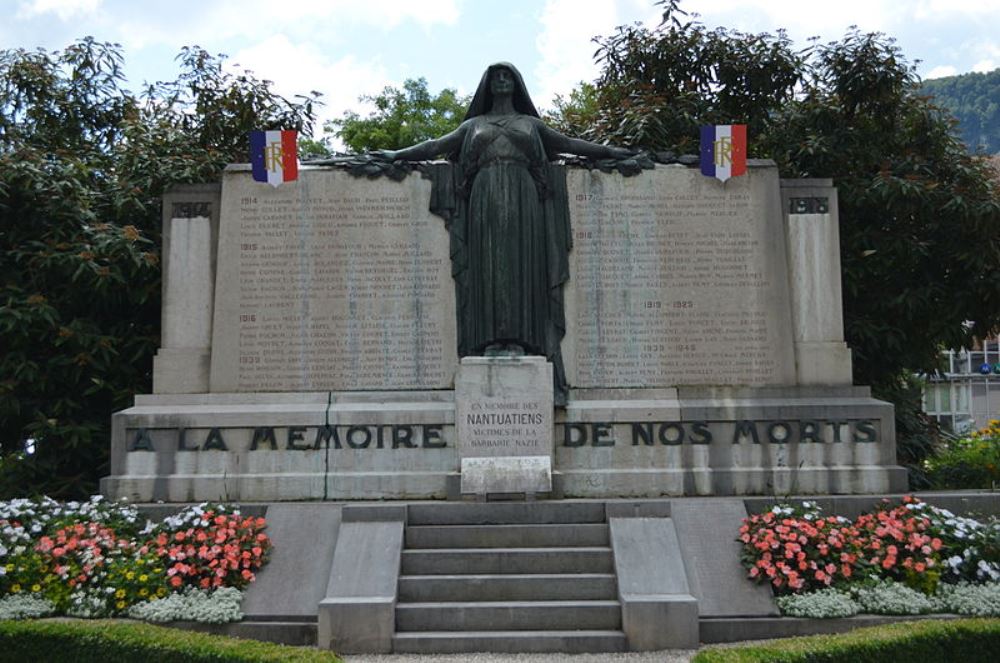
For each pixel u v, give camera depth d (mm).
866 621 8922
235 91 16375
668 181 12562
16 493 13016
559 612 8945
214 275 12500
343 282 12359
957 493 11312
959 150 16359
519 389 11289
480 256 12117
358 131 29359
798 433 11758
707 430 11773
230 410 11766
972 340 15633
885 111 15930
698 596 9258
